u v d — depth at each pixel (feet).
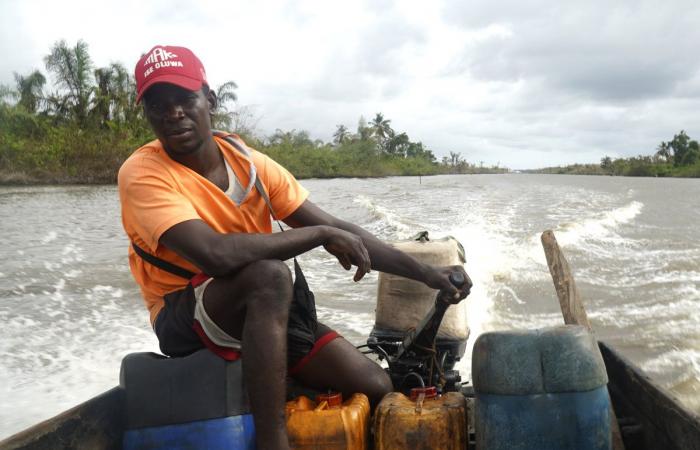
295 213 9.20
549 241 10.28
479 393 7.00
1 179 144.77
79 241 45.78
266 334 7.13
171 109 7.93
